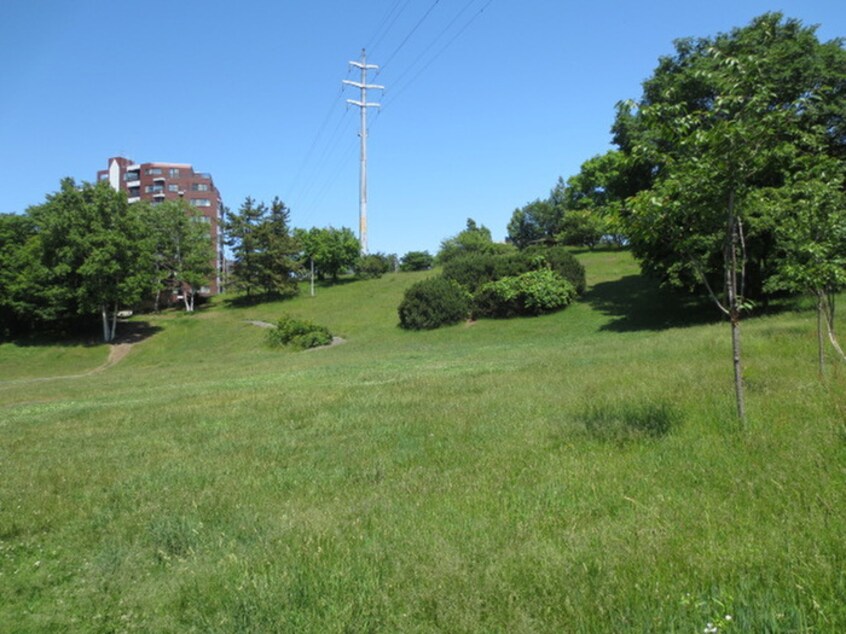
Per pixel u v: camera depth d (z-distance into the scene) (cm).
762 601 304
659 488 505
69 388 2762
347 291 6525
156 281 5672
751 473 504
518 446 729
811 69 2356
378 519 516
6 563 523
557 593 342
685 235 693
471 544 429
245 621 361
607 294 4059
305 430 1037
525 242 9081
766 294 2612
